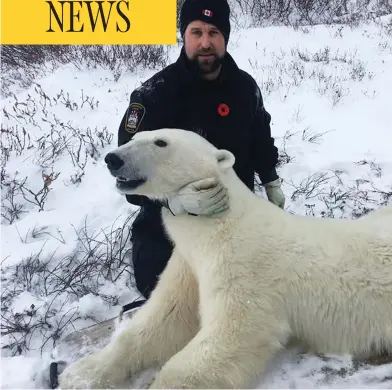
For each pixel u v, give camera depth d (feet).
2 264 5.59
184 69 5.20
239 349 3.55
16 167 7.77
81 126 9.45
